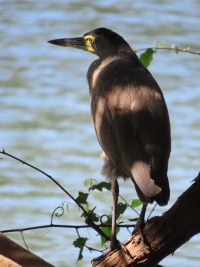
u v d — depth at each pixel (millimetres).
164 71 28203
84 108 24375
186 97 25250
